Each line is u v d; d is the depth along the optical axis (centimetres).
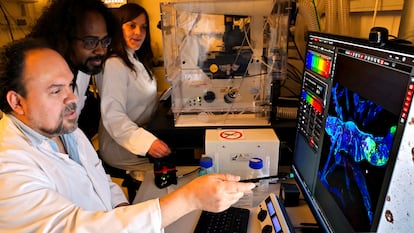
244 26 134
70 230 61
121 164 159
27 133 76
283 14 133
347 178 68
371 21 125
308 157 93
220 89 143
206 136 115
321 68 83
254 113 145
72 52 107
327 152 79
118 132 138
